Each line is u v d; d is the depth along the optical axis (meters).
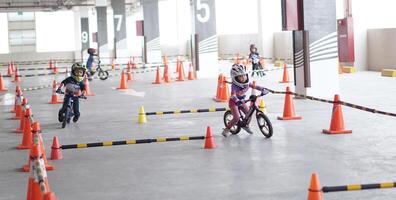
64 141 12.14
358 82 22.06
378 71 26.88
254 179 8.27
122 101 19.83
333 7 17.64
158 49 42.53
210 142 10.73
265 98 18.53
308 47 17.50
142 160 9.90
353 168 8.73
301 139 11.28
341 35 27.70
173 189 7.88
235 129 12.08
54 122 15.20
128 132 13.08
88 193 7.83
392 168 8.65
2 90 26.48
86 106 18.75
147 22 42.28
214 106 17.22
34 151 6.47
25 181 8.69
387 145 10.39
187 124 13.96
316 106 16.16
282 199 7.20
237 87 11.55
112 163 9.73
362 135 11.48
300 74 17.88
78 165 9.65
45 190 5.62
